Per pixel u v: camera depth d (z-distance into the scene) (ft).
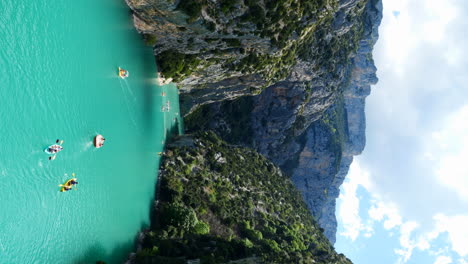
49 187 119.24
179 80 250.37
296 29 210.59
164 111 251.39
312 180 504.84
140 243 163.43
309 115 442.09
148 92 209.26
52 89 122.31
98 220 143.02
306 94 381.19
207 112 374.02
